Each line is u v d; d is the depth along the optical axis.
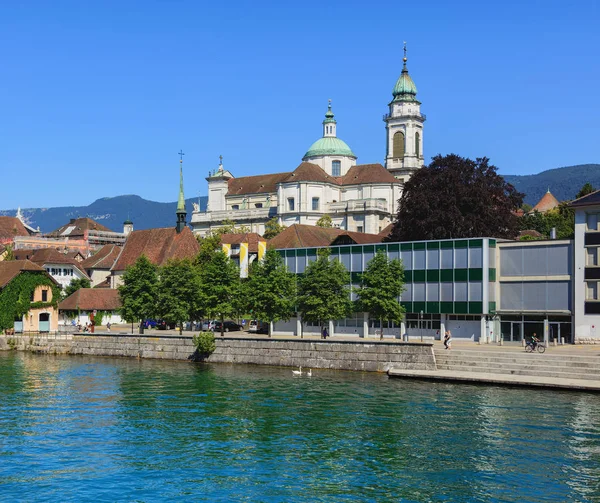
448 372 66.69
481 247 84.38
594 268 78.62
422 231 105.00
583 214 79.50
